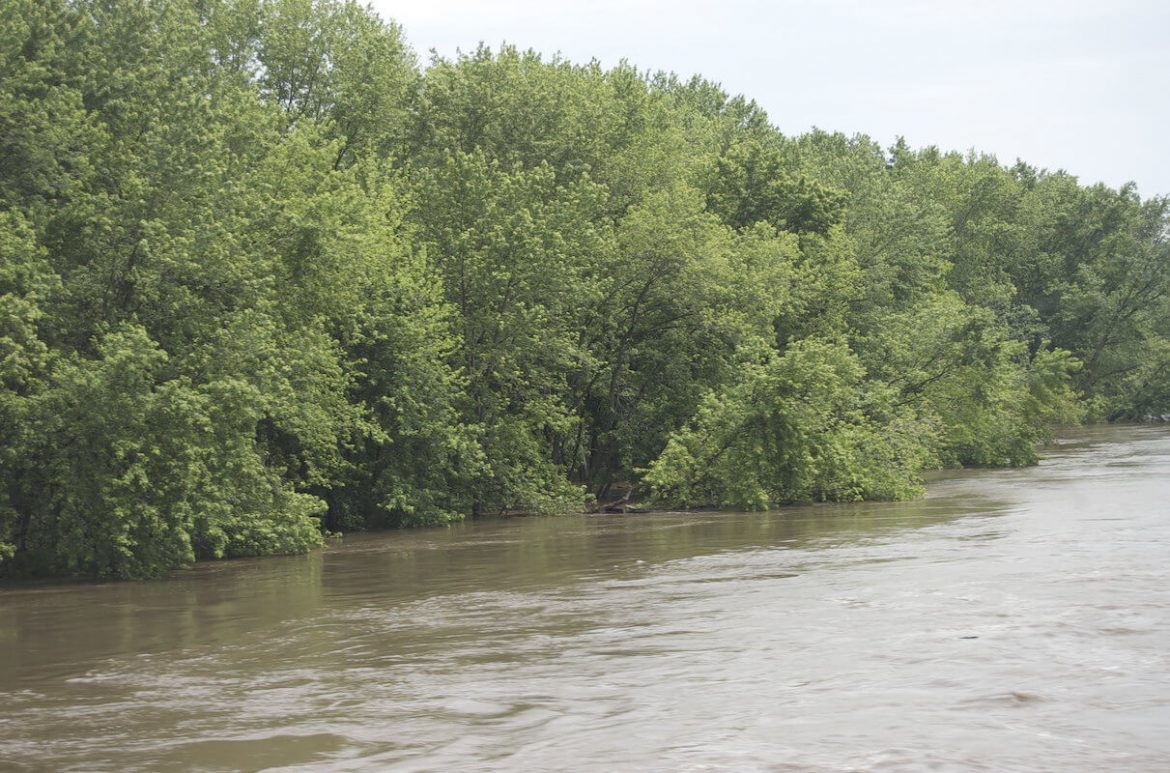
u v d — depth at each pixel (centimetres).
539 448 3884
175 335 2498
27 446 2173
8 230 2225
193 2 4069
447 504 3584
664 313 4300
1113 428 8912
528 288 3650
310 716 1051
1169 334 10275
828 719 987
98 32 2755
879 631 1363
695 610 1573
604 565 2156
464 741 952
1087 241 10531
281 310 2936
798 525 2852
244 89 3878
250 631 1541
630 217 4203
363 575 2162
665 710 1036
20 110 2344
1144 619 1383
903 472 3756
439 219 3706
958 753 880
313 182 3192
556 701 1081
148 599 1923
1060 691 1059
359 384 3353
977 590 1634
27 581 2223
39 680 1256
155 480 2278
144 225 2359
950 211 9112
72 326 2402
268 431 3088
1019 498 3406
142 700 1138
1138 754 869
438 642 1405
